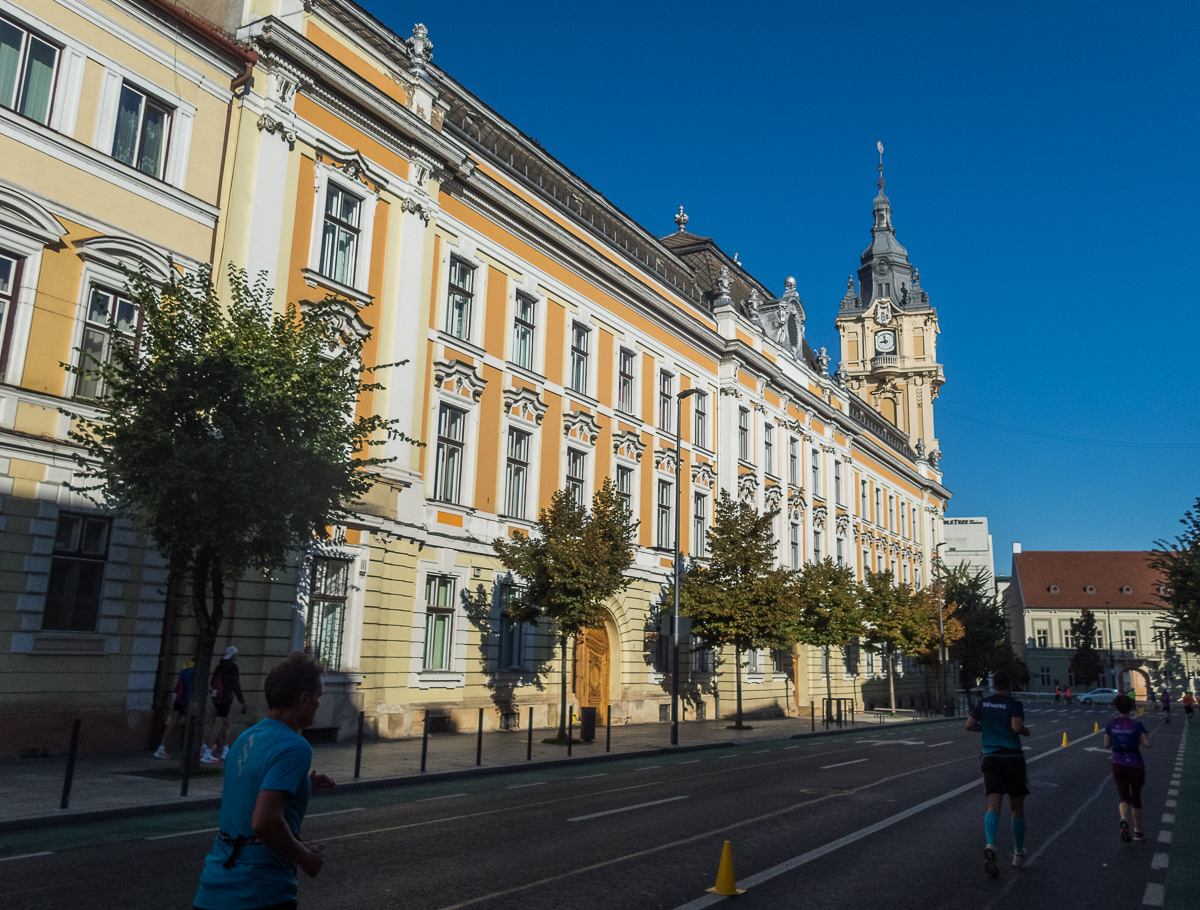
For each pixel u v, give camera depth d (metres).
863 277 86.12
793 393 42.00
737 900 7.07
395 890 7.09
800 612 30.48
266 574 13.98
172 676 15.82
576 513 22.83
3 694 13.48
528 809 11.41
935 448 77.56
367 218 20.61
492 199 24.66
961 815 11.89
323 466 12.83
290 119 18.80
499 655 24.02
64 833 8.97
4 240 14.02
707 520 34.84
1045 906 7.23
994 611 66.19
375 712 19.45
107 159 15.47
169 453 12.23
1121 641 100.19
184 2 19.02
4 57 14.44
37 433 14.22
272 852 3.22
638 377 31.38
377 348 20.61
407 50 21.97
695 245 39.69
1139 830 10.52
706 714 33.03
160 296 13.38
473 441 23.53
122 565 15.20
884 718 41.09
